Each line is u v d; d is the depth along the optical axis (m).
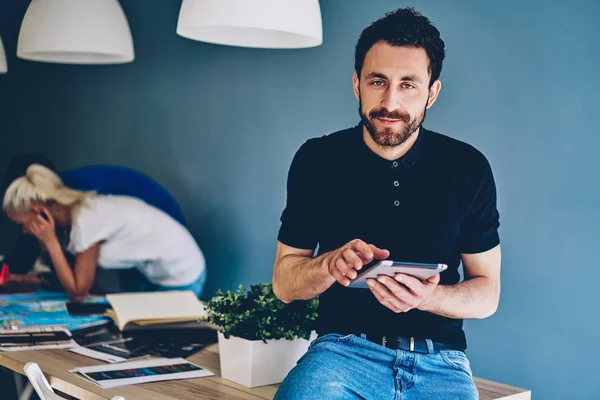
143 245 3.43
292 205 2.10
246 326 2.24
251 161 3.50
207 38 2.41
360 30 3.05
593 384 2.47
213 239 3.68
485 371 2.74
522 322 2.64
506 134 2.66
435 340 1.95
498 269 2.04
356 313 1.96
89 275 3.31
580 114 2.48
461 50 2.76
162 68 3.90
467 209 2.00
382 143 1.93
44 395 1.91
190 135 3.78
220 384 2.22
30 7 2.88
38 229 3.32
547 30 2.55
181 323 2.84
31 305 3.16
